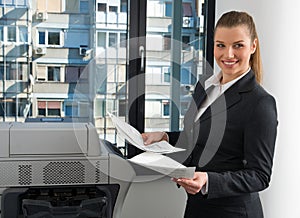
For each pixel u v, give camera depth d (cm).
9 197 138
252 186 126
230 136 133
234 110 133
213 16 222
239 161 135
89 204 138
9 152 140
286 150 196
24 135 141
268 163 128
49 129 142
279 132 194
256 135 127
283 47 193
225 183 124
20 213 140
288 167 196
